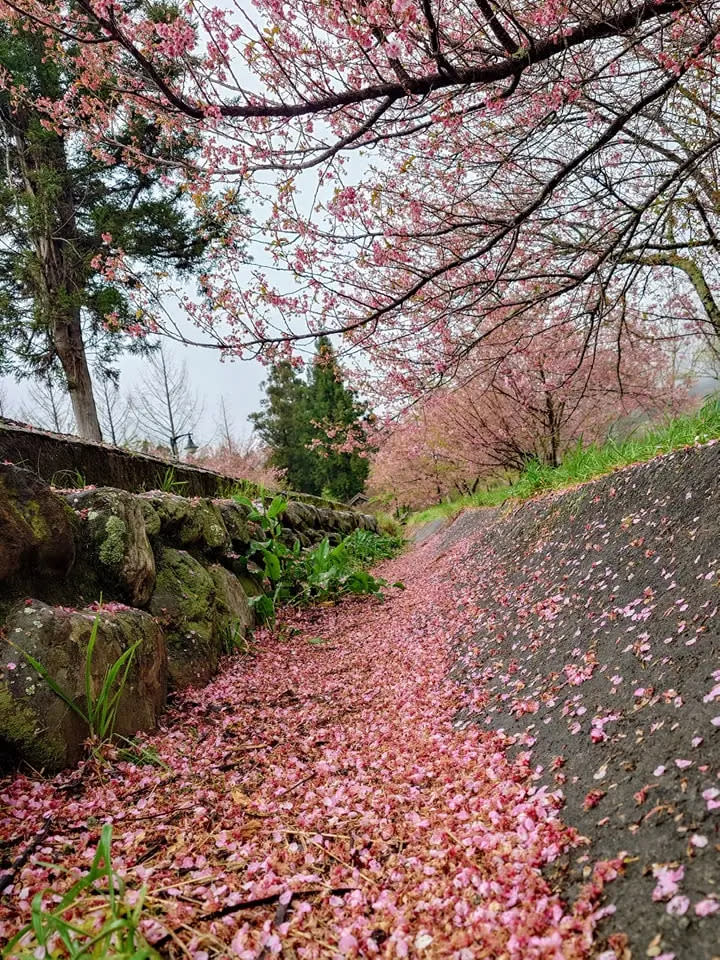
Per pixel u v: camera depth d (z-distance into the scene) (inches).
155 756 88.7
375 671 145.6
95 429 511.8
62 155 457.7
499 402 291.9
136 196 495.5
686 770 59.8
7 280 489.7
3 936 50.5
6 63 398.3
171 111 108.9
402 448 421.1
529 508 220.2
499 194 159.0
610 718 76.7
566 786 69.8
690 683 72.6
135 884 59.4
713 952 41.2
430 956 49.7
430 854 64.4
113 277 119.8
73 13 96.9
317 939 53.1
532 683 102.4
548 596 135.9
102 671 89.9
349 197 108.0
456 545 299.1
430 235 123.7
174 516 147.4
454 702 114.1
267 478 580.7
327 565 243.3
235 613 161.6
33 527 93.0
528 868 57.3
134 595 116.0
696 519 110.3
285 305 124.2
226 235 124.6
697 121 151.7
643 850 53.1
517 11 102.5
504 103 111.7
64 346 498.3
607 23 96.0
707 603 85.8
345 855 66.9
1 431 121.1
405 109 107.6
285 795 83.7
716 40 100.4
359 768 91.7
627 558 119.9
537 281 155.6
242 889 59.9
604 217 176.6
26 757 77.0
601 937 46.8
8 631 81.4
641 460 163.8
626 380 270.5
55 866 54.0
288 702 125.9
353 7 88.7
